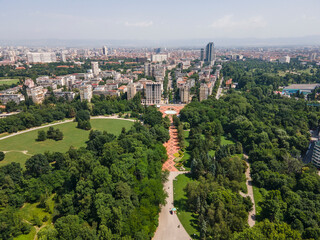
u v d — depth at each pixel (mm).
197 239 160875
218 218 162500
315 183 199375
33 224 173625
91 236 140500
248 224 167375
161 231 168125
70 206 177000
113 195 178000
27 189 195000
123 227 150875
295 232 140250
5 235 149500
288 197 184875
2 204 181125
